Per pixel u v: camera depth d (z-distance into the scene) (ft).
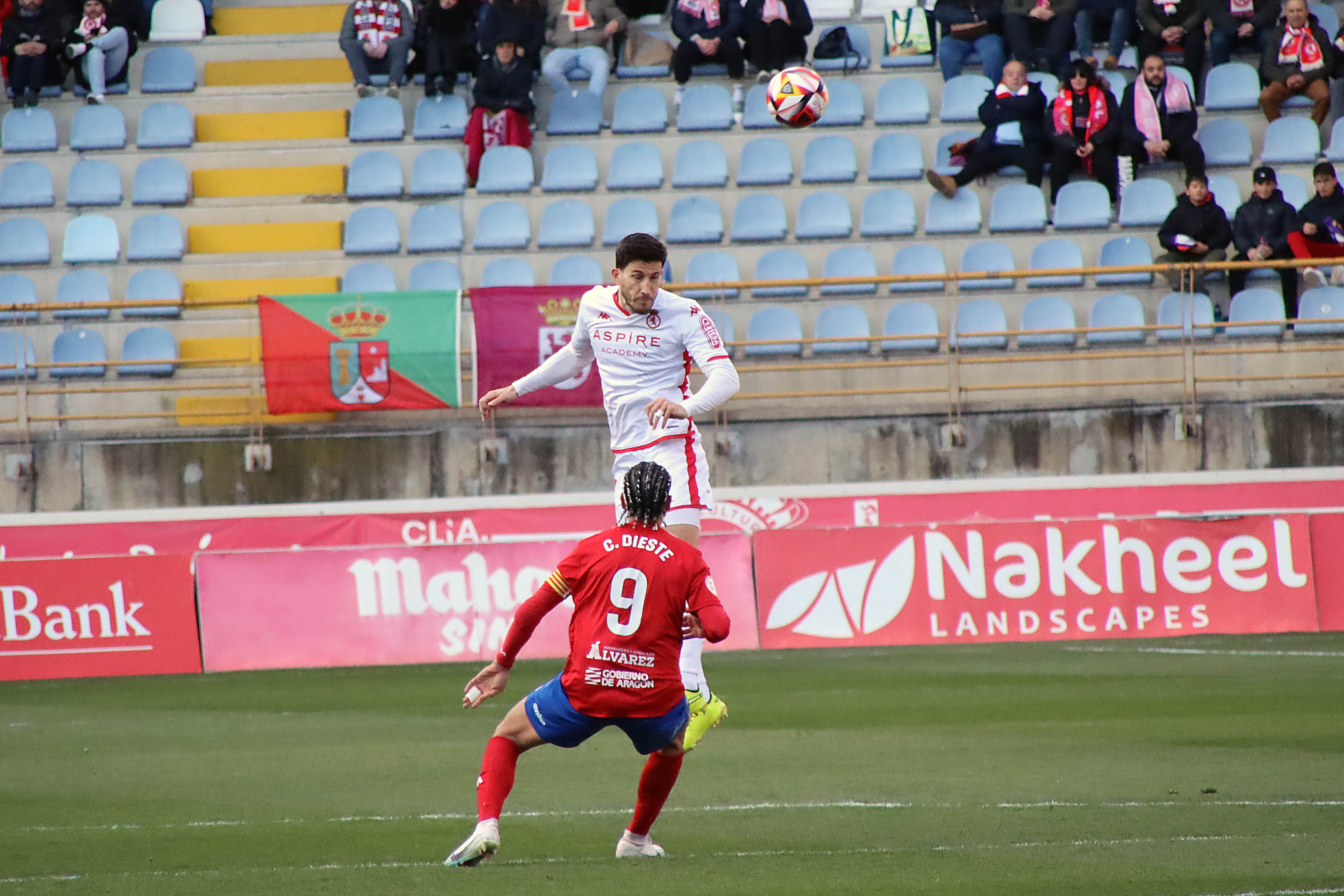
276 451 159.74
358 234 189.98
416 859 52.49
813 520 150.30
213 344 178.91
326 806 66.08
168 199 194.80
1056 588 131.54
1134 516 149.38
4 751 87.56
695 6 200.75
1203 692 98.78
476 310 155.94
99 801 69.00
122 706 109.40
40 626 128.88
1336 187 169.17
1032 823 57.16
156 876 49.96
